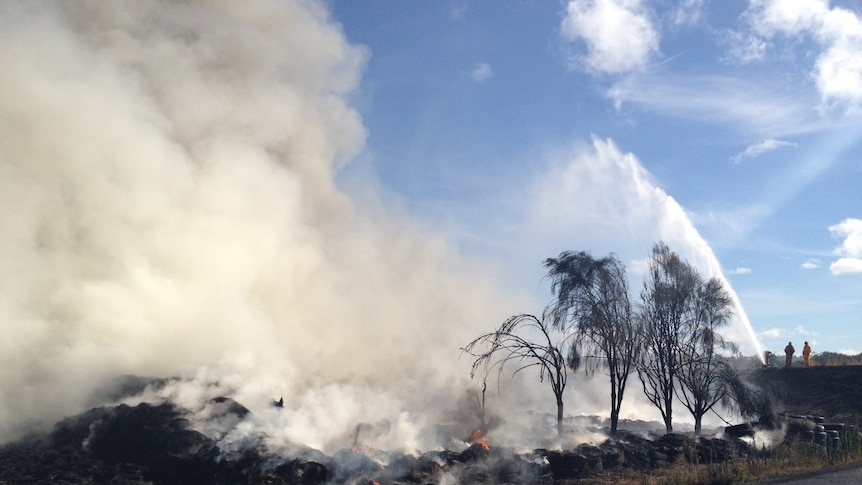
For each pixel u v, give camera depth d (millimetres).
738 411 27172
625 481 18391
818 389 36438
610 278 25422
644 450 22078
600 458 20750
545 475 19469
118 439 18516
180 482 16562
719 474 18094
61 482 16344
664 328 26688
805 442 23000
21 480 16375
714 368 26219
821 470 19031
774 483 17422
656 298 26953
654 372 27156
